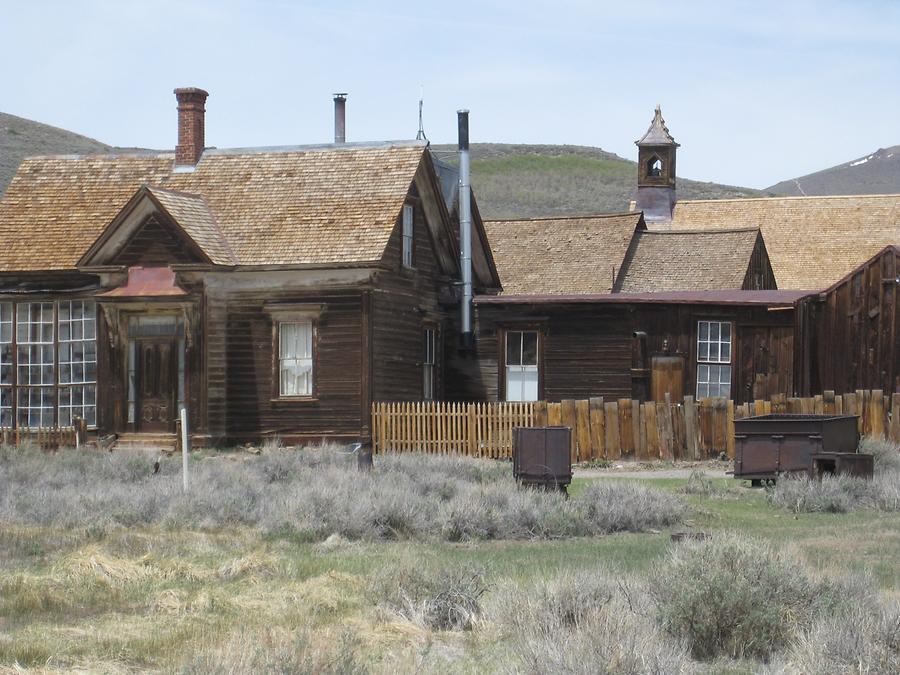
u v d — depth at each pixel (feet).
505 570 58.54
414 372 140.05
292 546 69.82
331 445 125.08
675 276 190.39
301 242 132.67
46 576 59.31
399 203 134.51
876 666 39.55
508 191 639.76
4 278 138.41
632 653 39.73
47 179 147.84
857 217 244.83
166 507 80.48
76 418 130.93
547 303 140.67
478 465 105.81
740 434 95.91
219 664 40.06
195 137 146.30
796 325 133.69
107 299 131.64
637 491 82.28
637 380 137.80
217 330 132.98
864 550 64.28
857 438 96.58
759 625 44.98
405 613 50.55
